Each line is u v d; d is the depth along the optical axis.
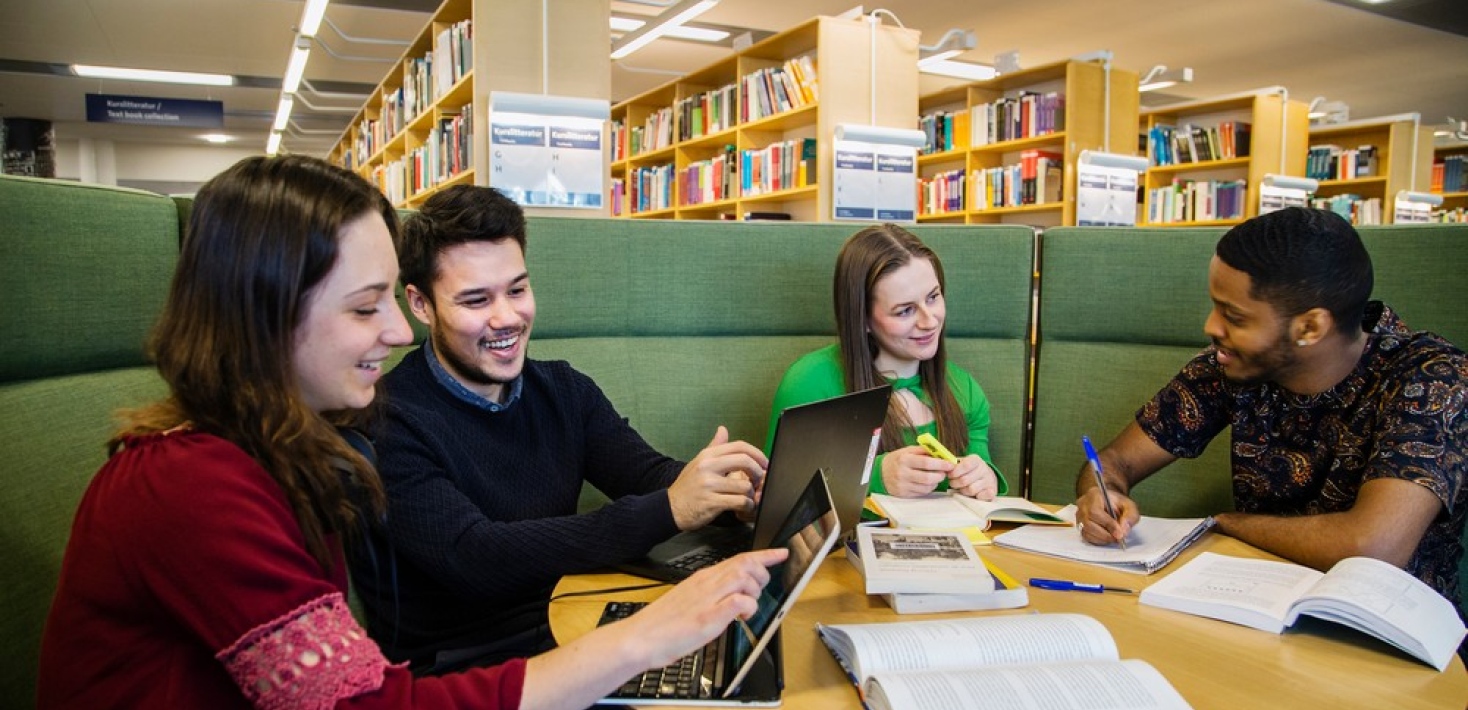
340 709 0.68
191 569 0.66
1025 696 0.80
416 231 1.36
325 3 5.95
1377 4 7.57
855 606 1.12
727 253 2.30
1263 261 1.29
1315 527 1.27
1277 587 1.12
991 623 0.96
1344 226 1.30
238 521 0.67
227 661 0.66
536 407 1.56
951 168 6.48
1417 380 1.30
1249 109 6.27
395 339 0.83
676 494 1.25
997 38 8.66
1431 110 11.91
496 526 1.23
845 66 4.48
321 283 0.75
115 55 9.29
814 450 1.11
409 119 5.55
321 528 0.80
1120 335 2.27
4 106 11.94
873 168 4.40
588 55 3.94
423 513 1.22
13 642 1.05
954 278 2.39
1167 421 1.68
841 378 1.89
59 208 1.31
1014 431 2.32
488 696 0.73
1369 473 1.28
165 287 1.51
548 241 2.13
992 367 2.36
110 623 0.68
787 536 0.95
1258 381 1.44
